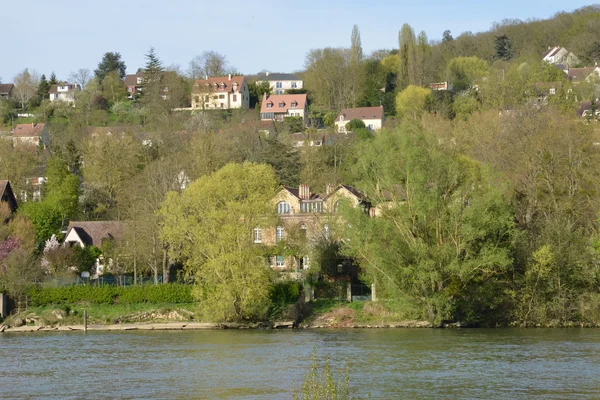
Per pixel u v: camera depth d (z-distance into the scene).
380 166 93.94
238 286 93.31
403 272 90.44
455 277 90.88
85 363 68.38
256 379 60.16
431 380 59.03
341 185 115.25
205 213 97.94
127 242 114.06
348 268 106.38
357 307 99.00
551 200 105.50
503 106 176.12
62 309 100.56
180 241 99.81
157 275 117.25
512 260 91.81
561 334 84.62
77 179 152.12
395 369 63.25
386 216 93.44
